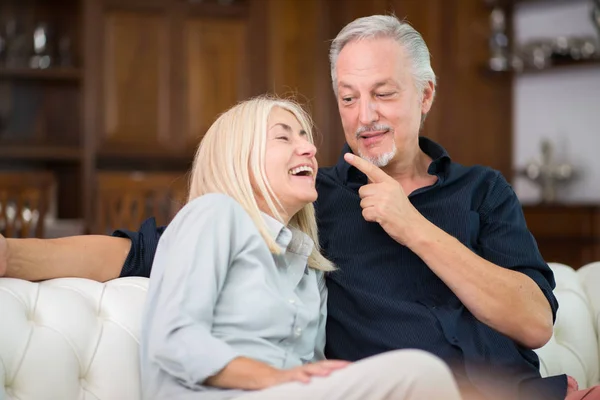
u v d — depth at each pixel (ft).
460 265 6.74
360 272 7.20
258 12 19.27
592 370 8.36
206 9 19.11
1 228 13.58
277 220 6.56
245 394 5.43
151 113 18.95
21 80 19.57
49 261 6.42
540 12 18.69
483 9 19.08
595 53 17.49
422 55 7.77
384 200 6.82
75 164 19.71
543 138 18.86
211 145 6.62
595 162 17.93
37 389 5.89
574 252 17.28
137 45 18.88
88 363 6.19
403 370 5.17
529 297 6.85
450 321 6.94
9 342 5.87
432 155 7.93
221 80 19.21
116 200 13.89
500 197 7.57
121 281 6.70
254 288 6.08
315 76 19.38
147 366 5.93
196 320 5.68
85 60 18.65
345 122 7.69
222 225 5.99
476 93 19.11
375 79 7.43
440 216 7.40
